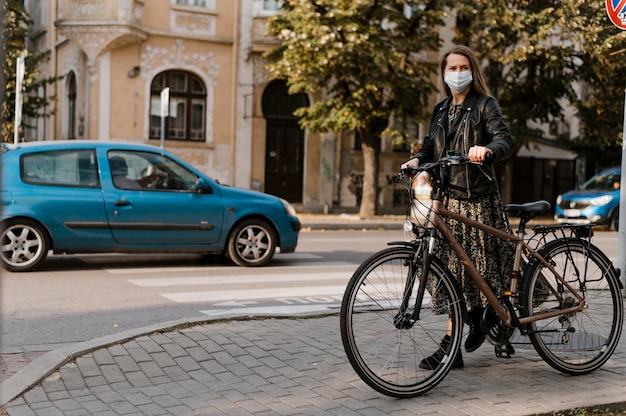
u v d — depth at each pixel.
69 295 7.99
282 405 4.11
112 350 5.11
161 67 22.08
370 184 21.34
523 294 4.76
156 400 4.18
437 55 25.36
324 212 23.58
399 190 25.72
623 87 22.41
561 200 21.67
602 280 5.06
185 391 4.34
